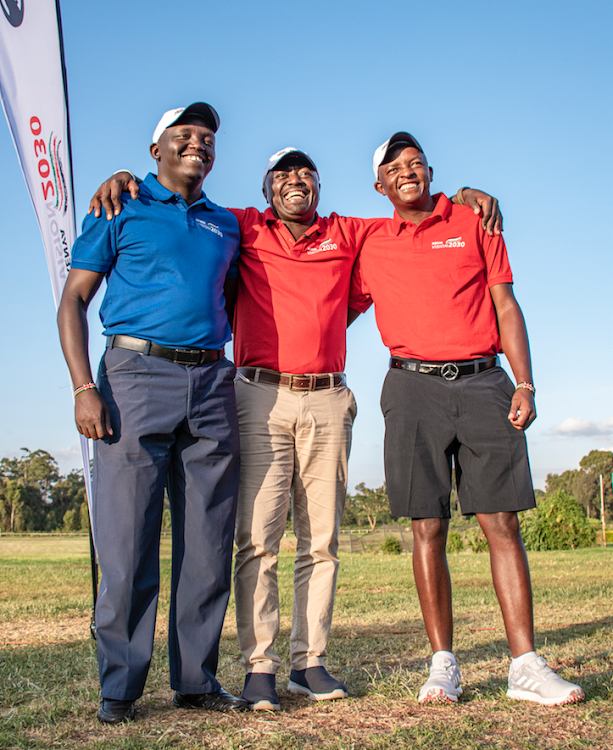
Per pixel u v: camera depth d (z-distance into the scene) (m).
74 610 5.18
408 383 2.93
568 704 2.47
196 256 2.74
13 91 3.88
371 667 3.25
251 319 3.02
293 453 2.97
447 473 2.91
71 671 3.10
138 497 2.54
